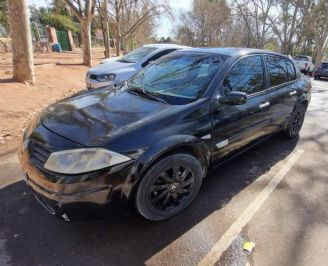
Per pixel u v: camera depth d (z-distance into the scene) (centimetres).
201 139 288
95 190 228
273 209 310
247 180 365
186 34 5222
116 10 2017
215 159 322
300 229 281
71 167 224
